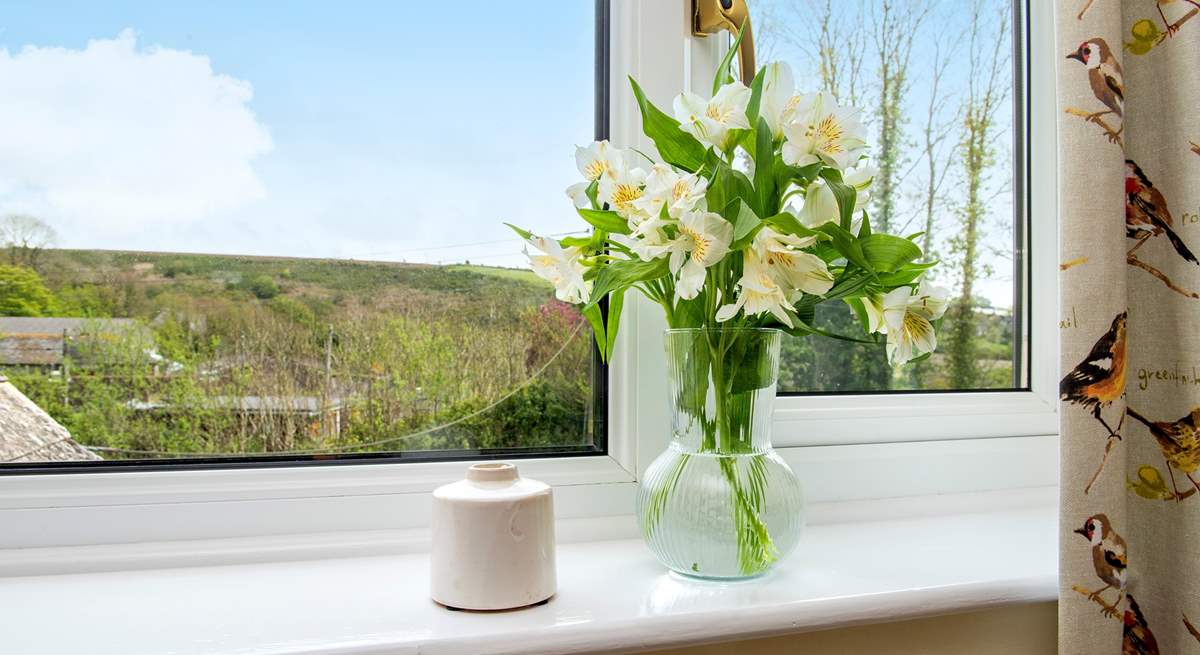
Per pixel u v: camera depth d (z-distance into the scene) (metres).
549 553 0.63
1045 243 1.12
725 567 0.67
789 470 0.71
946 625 0.73
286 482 0.77
